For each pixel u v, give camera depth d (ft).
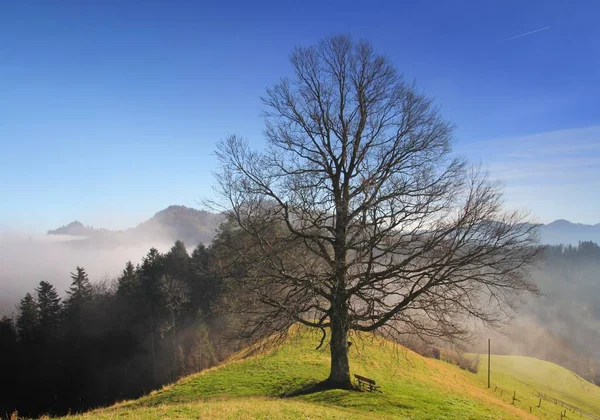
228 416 47.16
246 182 68.08
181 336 211.41
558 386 245.65
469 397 101.09
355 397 67.41
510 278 61.36
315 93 70.08
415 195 63.72
